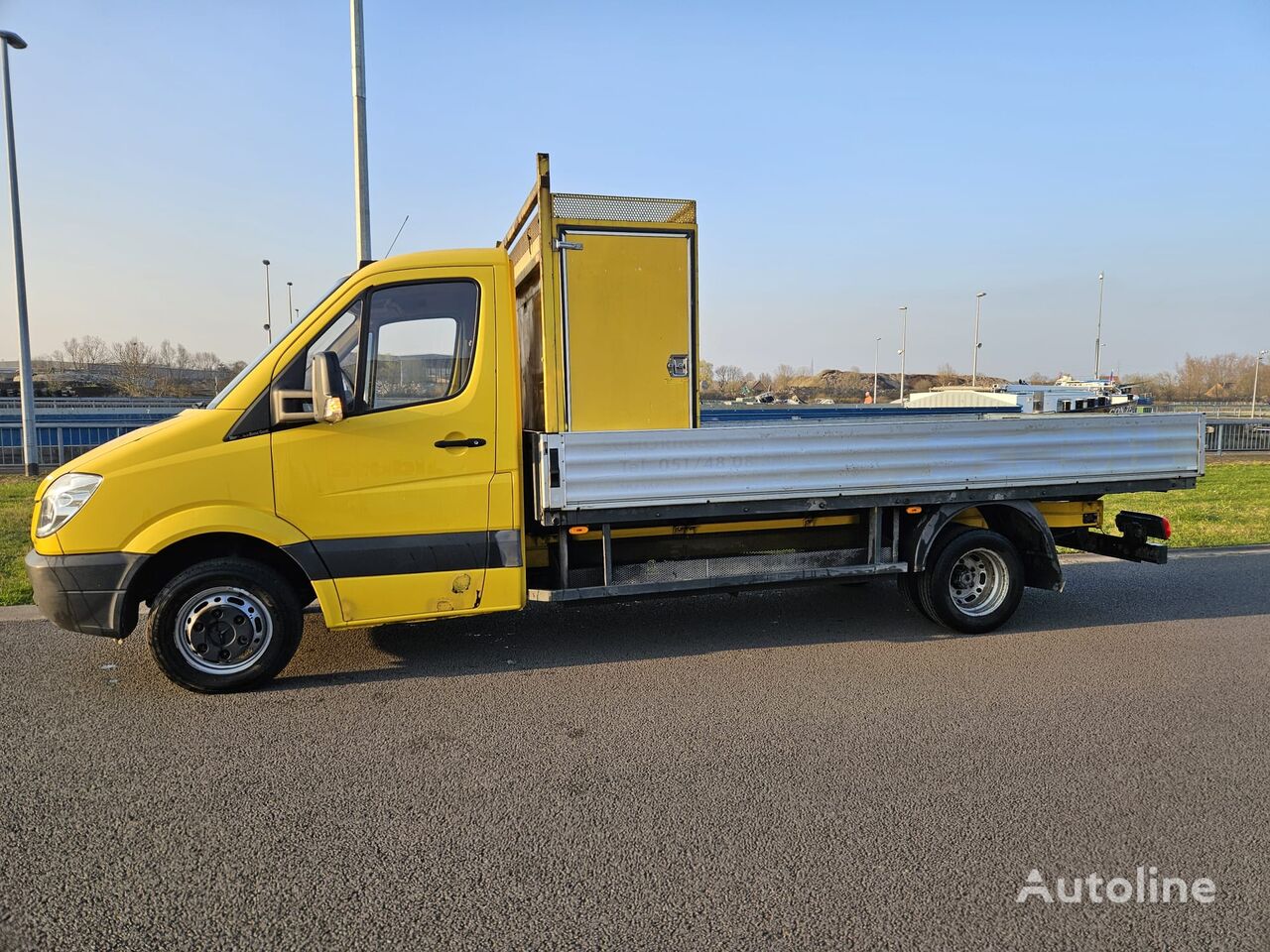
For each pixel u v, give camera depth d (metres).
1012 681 5.41
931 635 6.51
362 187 11.89
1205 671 5.62
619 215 5.57
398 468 5.26
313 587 5.32
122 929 2.84
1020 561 6.59
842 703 5.02
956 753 4.30
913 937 2.81
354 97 11.70
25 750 4.34
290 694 5.16
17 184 19.05
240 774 4.05
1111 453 6.59
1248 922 2.91
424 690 5.24
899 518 6.35
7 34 18.59
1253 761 4.20
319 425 5.12
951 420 6.24
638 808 3.71
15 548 9.44
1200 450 6.83
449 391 5.40
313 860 3.29
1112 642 6.33
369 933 2.82
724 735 4.54
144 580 5.10
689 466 5.62
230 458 5.00
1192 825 3.56
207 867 3.23
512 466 5.47
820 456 5.89
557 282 5.48
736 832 3.50
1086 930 2.86
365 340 5.25
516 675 5.52
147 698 5.08
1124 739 4.48
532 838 3.46
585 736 4.53
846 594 7.85
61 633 6.40
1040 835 3.48
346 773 4.07
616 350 5.62
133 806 3.72
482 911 2.95
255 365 5.13
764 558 6.16
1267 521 12.58
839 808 3.71
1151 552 6.64
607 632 6.57
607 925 2.87
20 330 19.16
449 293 5.40
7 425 21.89
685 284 5.71
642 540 6.02
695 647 6.17
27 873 3.18
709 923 2.88
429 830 3.52
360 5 11.58
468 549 5.42
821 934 2.83
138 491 4.88
